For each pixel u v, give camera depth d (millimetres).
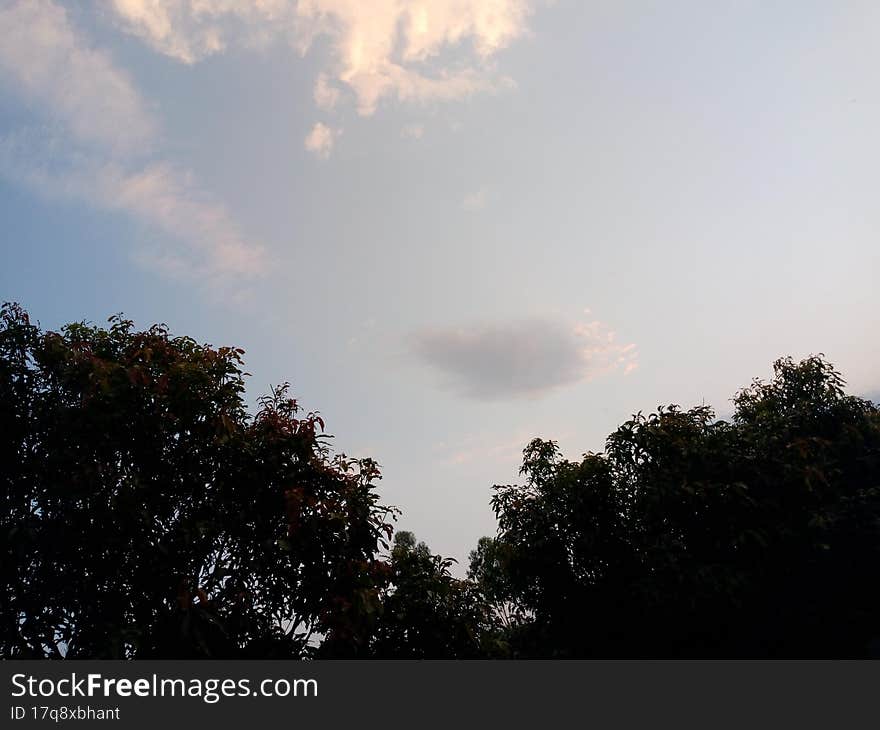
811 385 12156
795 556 10477
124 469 7855
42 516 7379
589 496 11078
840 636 10469
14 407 7684
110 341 8594
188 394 8062
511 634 11656
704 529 10586
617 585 10867
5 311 8094
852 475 11375
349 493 8766
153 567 7543
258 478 8312
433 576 9781
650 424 11188
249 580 8141
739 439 11078
